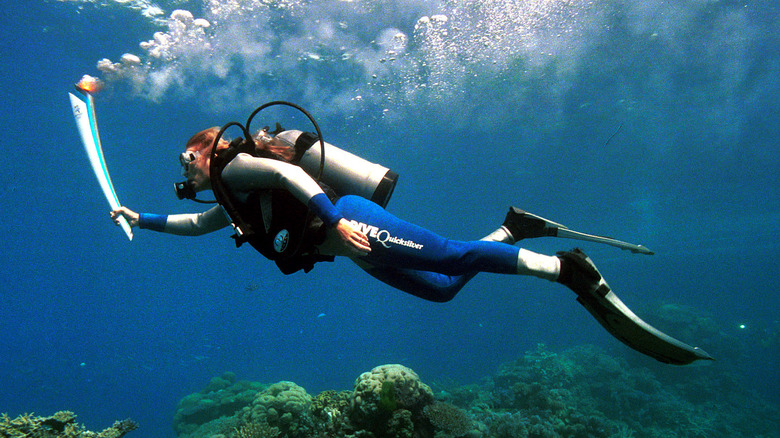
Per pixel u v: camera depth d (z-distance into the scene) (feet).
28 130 104.22
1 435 11.78
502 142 112.88
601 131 97.81
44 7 52.44
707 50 63.77
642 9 53.47
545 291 159.74
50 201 172.35
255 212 5.54
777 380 65.98
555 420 30.99
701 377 59.11
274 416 21.72
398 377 19.27
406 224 5.38
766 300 161.38
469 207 184.75
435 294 7.16
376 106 83.56
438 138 111.75
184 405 43.75
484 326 163.53
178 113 82.84
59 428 12.71
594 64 67.46
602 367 55.11
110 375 130.41
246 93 73.72
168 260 268.21
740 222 170.40
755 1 53.11
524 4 51.75
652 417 46.60
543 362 56.24
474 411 33.55
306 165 5.89
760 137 96.53
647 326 4.76
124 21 54.65
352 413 19.04
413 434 18.72
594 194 142.41
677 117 89.56
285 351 185.47
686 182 126.93
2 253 261.24
